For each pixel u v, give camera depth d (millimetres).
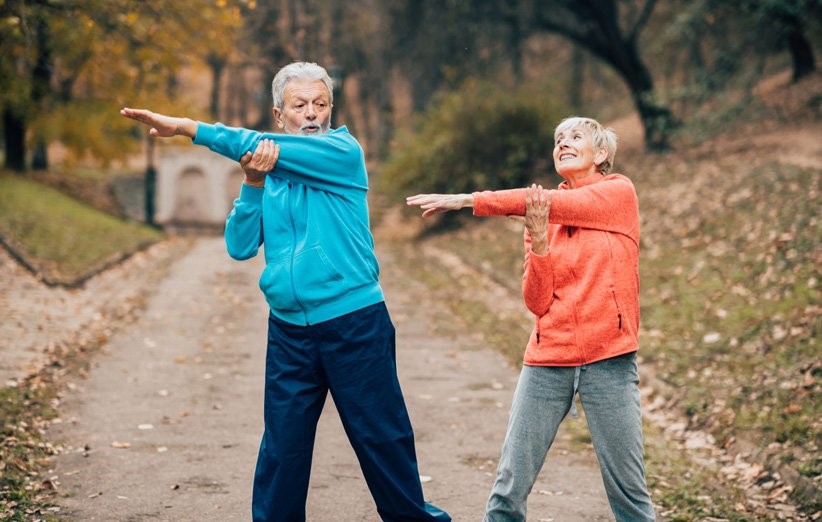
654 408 7207
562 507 4773
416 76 34594
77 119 22328
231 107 47000
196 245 23312
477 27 24016
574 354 3355
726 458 5867
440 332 10852
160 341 9828
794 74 26031
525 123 22234
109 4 11406
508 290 14016
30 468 5160
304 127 3436
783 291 9117
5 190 19938
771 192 13219
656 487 5047
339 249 3295
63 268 14273
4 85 15375
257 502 3363
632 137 27266
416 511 3391
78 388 7418
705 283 10406
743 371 7281
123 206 29016
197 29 13570
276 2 25375
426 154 22281
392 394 3367
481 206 3332
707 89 16703
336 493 4965
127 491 4883
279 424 3342
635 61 22656
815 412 5980
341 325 3285
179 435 6121
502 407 7191
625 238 3420
